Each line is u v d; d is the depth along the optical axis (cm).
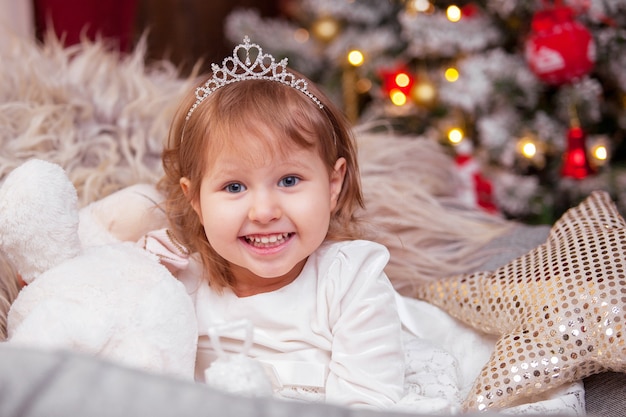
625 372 104
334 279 113
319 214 109
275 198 107
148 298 97
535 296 111
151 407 58
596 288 105
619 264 107
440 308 128
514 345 108
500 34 227
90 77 161
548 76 203
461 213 162
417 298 134
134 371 62
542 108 223
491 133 219
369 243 117
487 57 226
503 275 119
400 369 109
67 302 94
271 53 262
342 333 110
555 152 221
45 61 163
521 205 220
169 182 126
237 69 128
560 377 105
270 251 108
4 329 113
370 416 61
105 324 92
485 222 162
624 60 208
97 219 121
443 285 128
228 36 281
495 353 109
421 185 167
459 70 228
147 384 60
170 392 60
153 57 297
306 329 113
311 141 109
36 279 99
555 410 101
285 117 108
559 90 220
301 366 111
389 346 109
